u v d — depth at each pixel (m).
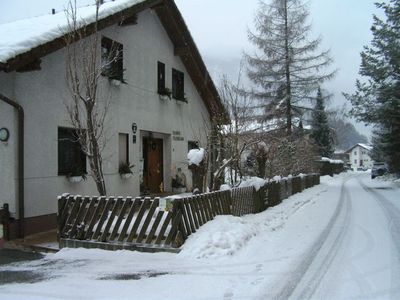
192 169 11.24
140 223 8.22
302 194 21.52
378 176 40.72
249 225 9.59
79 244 8.44
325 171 48.28
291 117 33.31
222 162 12.66
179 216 7.94
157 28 16.75
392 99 25.88
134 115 14.88
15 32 10.65
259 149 15.09
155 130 16.34
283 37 33.31
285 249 8.35
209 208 9.16
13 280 6.47
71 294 5.77
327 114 34.53
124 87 14.30
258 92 32.97
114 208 8.36
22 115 9.91
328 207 15.99
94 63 9.82
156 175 17.30
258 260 7.45
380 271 6.86
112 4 13.55
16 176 9.79
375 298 5.61
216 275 6.58
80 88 11.20
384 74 26.42
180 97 18.47
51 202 10.79
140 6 14.09
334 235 9.95
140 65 15.39
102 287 6.06
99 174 9.64
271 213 13.09
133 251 8.00
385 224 11.64
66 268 7.13
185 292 5.82
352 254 8.02
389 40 26.53
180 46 18.00
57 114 10.97
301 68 33.41
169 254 7.74
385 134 27.88
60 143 11.33
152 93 16.17
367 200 18.77
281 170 21.14
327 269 6.96
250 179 13.59
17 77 9.92
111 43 13.61
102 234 8.34
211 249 7.68
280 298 5.58
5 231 9.51
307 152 30.34
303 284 6.17
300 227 11.08
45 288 6.05
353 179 43.06
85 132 10.57
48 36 10.04
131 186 14.51
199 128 18.48
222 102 14.19
